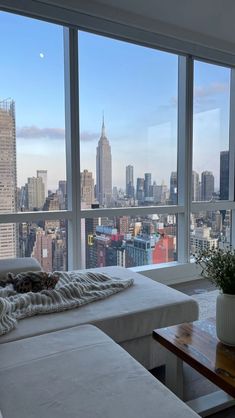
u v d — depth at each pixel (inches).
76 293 76.7
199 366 50.3
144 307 73.1
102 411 37.4
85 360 47.8
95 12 120.3
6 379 43.2
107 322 67.3
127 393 40.5
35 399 39.4
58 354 49.6
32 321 65.2
